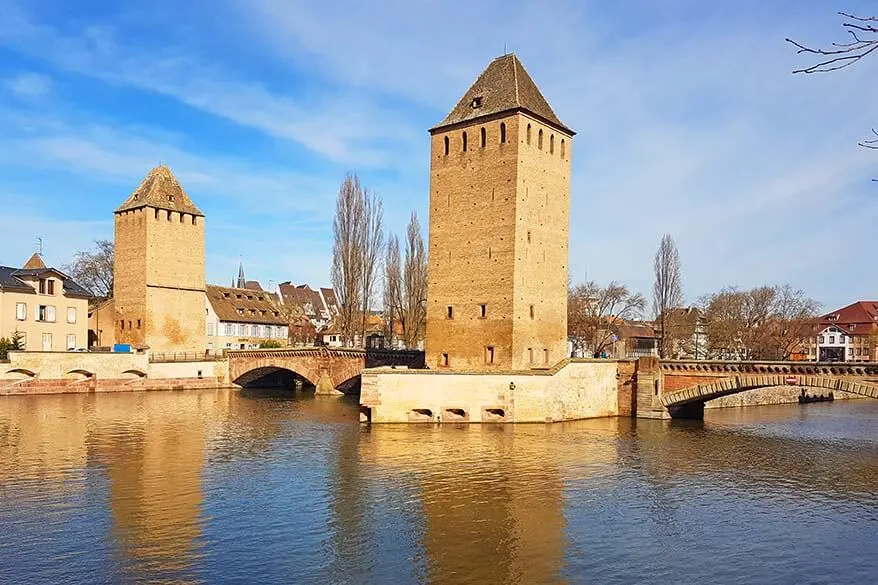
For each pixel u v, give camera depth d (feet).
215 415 209.05
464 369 212.23
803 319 389.60
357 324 283.59
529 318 208.33
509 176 205.26
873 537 97.71
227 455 144.15
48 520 98.02
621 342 345.51
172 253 317.83
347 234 280.10
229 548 87.81
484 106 214.28
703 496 118.32
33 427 177.27
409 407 187.83
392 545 89.86
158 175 320.70
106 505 105.70
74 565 81.25
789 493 121.29
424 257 321.93
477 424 187.42
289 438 164.96
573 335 385.09
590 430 183.93
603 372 215.92
